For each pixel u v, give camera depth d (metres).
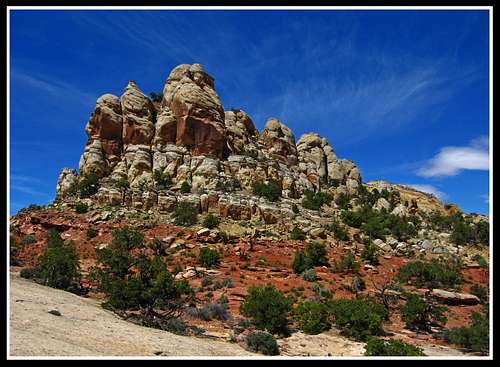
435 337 26.70
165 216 63.72
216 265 45.56
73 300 24.41
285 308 24.23
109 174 77.75
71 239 55.84
